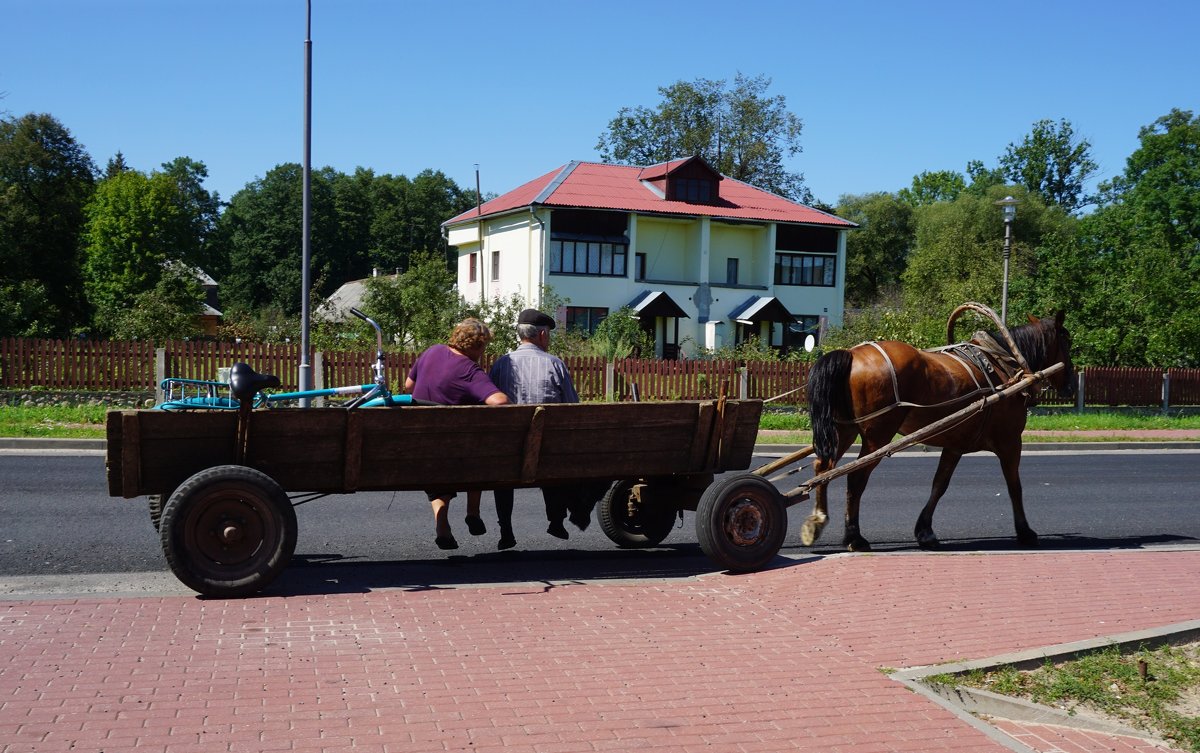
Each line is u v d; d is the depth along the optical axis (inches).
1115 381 1159.0
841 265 2026.3
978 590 280.1
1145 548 361.7
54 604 238.2
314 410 257.3
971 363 362.9
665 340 1898.4
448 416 269.1
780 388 991.6
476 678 197.3
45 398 816.9
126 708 174.6
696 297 1904.5
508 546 320.2
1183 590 292.7
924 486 555.5
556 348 1140.5
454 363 294.0
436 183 3811.5
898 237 3056.1
